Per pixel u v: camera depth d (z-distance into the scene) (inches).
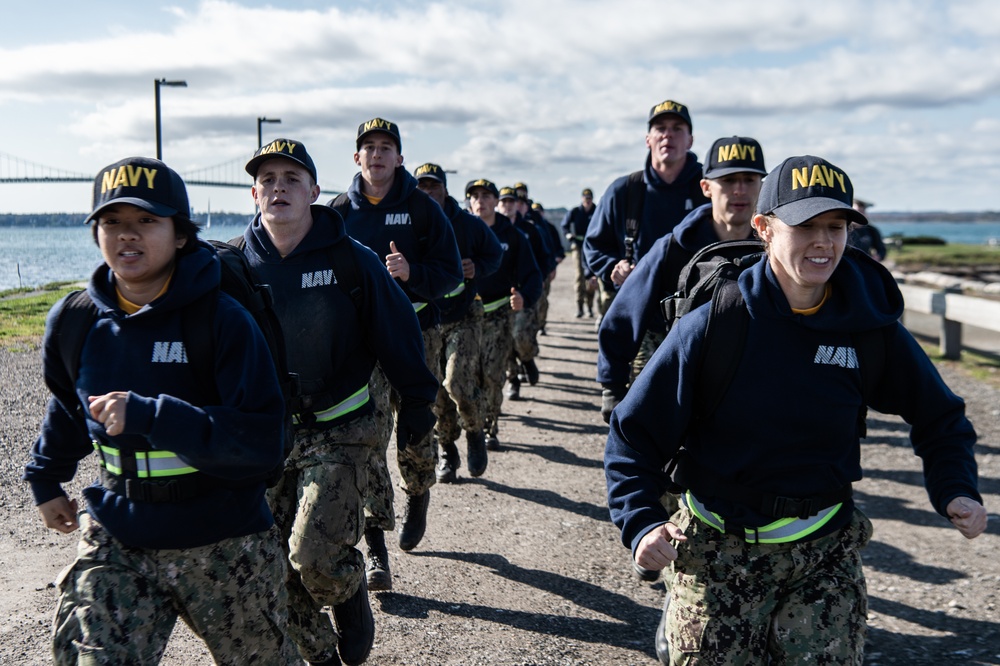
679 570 95.8
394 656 134.9
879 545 194.1
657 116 199.2
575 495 227.5
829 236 86.2
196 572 87.3
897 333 92.5
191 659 132.4
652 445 95.8
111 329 87.2
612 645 141.9
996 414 320.8
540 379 408.5
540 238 419.2
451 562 176.6
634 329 150.3
